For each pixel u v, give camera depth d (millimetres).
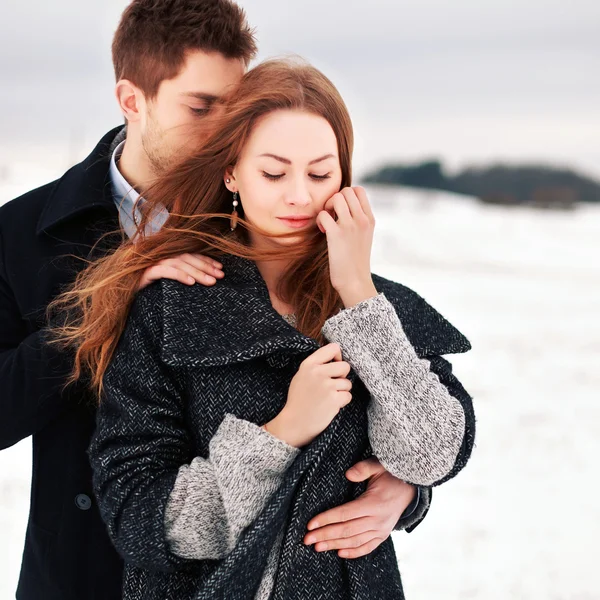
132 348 1540
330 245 1508
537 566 3701
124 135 2051
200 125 1756
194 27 1897
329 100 1540
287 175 1507
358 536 1519
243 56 1997
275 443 1412
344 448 1564
